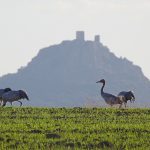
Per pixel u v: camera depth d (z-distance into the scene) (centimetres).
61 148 4797
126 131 5522
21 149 4738
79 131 5491
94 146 4897
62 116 6500
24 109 7100
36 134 5288
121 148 4859
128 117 6506
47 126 5741
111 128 5628
